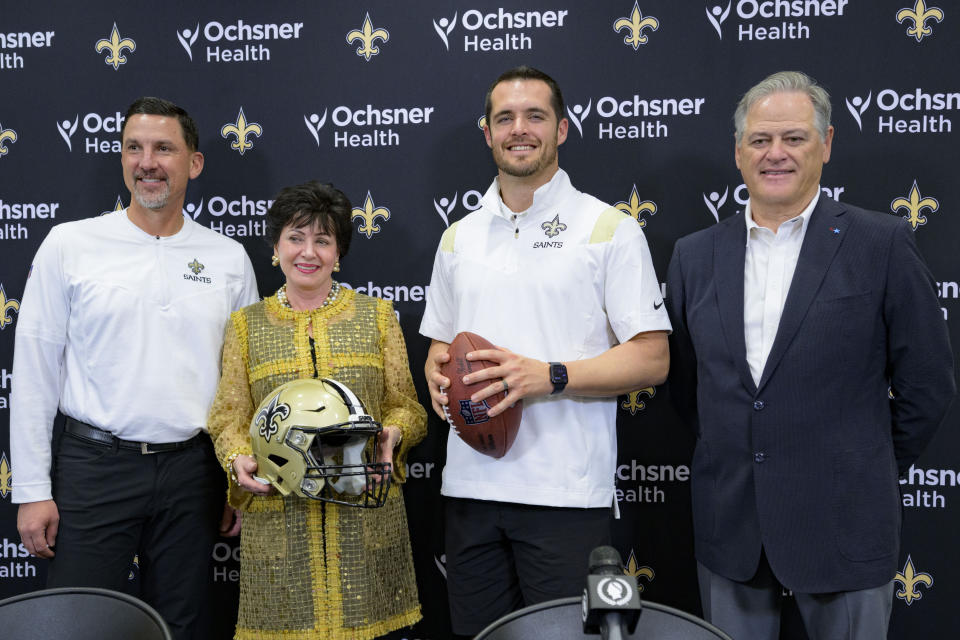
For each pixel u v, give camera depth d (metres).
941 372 1.84
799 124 1.85
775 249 1.93
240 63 2.61
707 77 2.49
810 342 1.83
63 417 2.68
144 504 2.18
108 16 2.62
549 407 2.04
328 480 1.87
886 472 1.84
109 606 1.36
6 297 2.68
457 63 2.55
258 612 1.99
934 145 2.43
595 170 2.54
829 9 2.44
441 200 2.58
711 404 1.96
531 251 2.08
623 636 0.95
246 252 2.52
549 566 2.04
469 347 1.95
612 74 2.52
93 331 2.18
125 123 2.24
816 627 1.92
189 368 2.21
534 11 2.53
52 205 2.66
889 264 1.83
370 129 2.59
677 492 2.55
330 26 2.58
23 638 1.33
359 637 1.96
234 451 2.00
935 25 2.41
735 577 1.92
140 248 2.26
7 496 2.68
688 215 2.51
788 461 1.85
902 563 2.47
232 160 2.63
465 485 2.10
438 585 2.62
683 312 2.09
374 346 2.11
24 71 2.65
